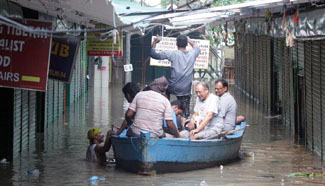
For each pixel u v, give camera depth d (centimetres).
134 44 4622
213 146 1399
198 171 1375
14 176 1307
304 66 1880
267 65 2866
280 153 1641
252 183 1258
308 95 1828
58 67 1358
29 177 1299
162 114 1348
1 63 1117
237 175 1338
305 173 1355
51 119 2220
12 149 1485
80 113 2556
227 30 3203
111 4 1167
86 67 3784
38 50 1118
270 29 2236
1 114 1473
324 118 1603
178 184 1234
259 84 3114
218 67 4906
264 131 2073
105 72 4100
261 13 2081
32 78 1119
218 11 1875
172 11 1755
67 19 1973
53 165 1434
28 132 1728
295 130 2041
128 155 1334
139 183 1241
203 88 1457
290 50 2194
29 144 1731
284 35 1947
